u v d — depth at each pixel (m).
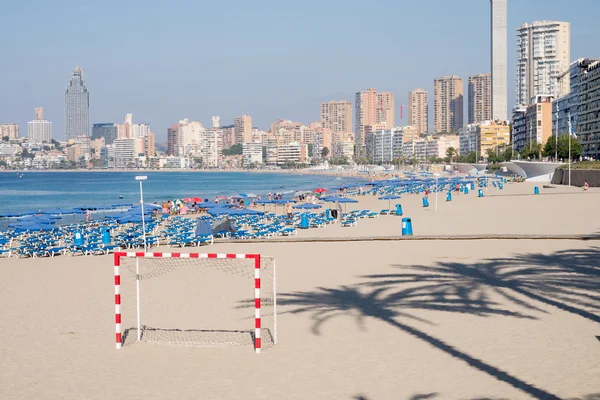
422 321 16.58
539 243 33.28
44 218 60.06
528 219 49.38
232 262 27.66
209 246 36.56
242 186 177.38
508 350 13.73
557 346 13.90
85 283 23.70
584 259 27.02
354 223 52.53
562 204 64.75
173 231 45.78
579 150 140.75
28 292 21.98
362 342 14.78
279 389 11.72
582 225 43.38
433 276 23.33
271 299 19.95
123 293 21.44
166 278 24.03
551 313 17.03
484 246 32.38
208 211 56.91
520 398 10.79
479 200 77.88
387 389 11.53
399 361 13.23
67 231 52.62
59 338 15.70
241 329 16.31
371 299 19.58
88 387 12.05
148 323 17.17
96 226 58.19
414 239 36.19
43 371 13.07
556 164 124.38
